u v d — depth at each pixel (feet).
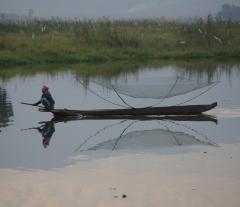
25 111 110.52
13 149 78.13
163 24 299.99
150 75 165.78
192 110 101.96
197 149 75.92
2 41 228.22
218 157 71.36
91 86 146.10
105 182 61.72
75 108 111.96
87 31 253.03
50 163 70.23
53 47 232.12
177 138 83.20
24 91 139.13
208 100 120.57
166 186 59.82
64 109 102.32
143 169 66.28
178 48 255.91
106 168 67.31
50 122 98.22
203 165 67.51
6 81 161.27
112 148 77.77
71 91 137.59
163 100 121.90
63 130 91.15
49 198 56.90
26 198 57.00
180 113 102.12
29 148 78.59
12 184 61.77
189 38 266.77
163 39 264.11
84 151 76.28
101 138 84.48
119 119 100.94
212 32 268.00
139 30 279.69
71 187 60.29
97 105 115.75
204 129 89.81
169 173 64.49
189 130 89.25
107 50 240.73
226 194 56.80
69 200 56.18
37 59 217.15
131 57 237.04
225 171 64.80
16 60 211.61
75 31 263.70
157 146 78.28
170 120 98.63
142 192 57.98
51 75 175.22
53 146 79.77
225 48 255.70
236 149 75.56
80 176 64.23
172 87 115.44
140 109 102.27
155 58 240.32
